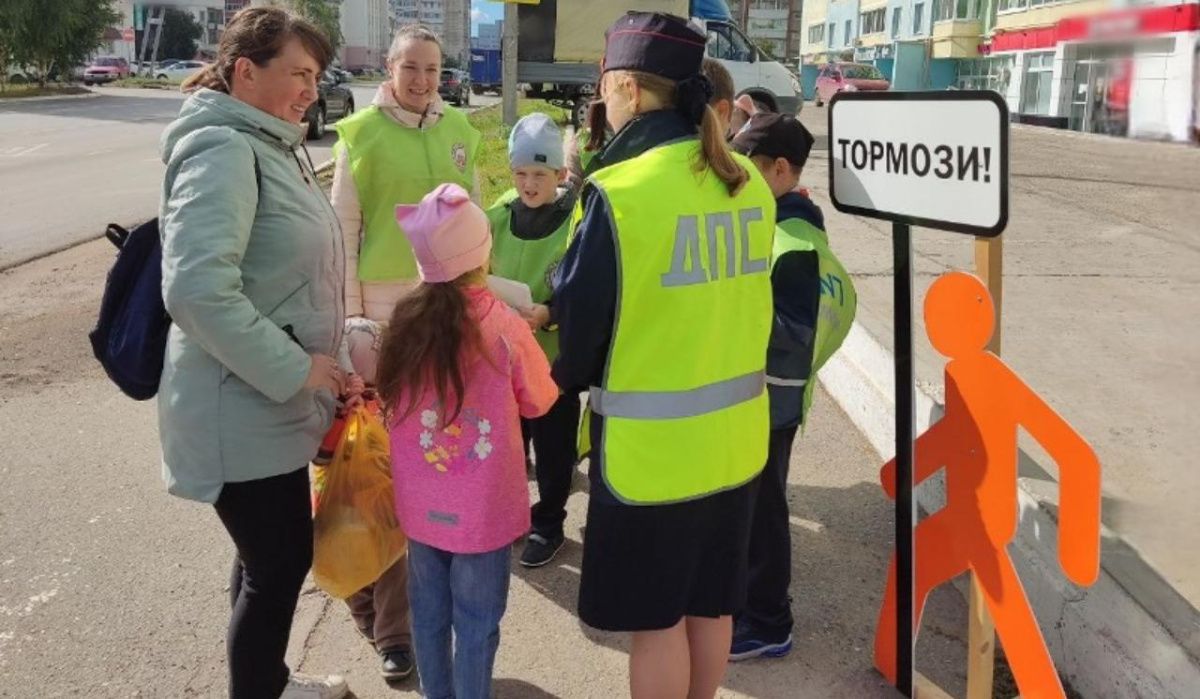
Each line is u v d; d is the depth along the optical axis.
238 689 2.55
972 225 2.40
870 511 4.11
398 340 2.47
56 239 9.75
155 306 2.40
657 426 2.22
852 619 3.32
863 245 8.45
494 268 3.68
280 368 2.24
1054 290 6.42
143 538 3.85
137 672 3.01
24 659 3.06
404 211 2.43
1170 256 4.69
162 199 2.27
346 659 3.10
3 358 6.10
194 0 68.00
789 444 3.03
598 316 2.16
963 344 2.54
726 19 22.20
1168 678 2.39
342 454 2.71
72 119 26.23
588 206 2.17
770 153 2.95
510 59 17.27
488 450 2.50
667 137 2.28
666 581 2.30
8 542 3.79
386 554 2.69
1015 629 2.49
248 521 2.43
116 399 5.42
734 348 2.34
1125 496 3.27
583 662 3.09
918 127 2.50
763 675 3.02
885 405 4.63
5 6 37.53
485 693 2.63
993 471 2.51
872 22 47.53
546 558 3.68
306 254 2.38
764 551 3.02
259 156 2.29
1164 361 4.12
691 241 2.20
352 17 124.44
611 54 2.32
